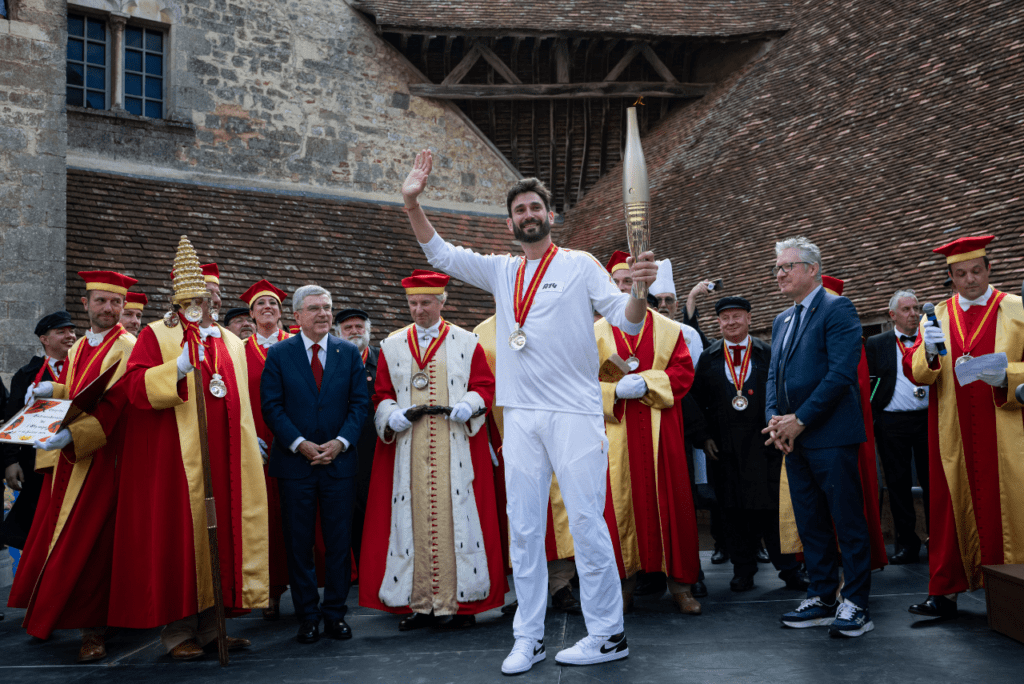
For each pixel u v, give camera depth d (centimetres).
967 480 454
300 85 1589
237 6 1541
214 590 413
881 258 1120
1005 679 341
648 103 1800
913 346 478
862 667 365
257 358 571
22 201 1113
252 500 470
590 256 383
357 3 1658
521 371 374
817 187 1329
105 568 441
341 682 372
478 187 1725
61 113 1153
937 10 1391
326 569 474
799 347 457
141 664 421
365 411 496
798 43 1636
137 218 1339
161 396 422
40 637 427
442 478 501
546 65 1744
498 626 490
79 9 1414
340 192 1603
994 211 1038
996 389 443
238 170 1522
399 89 1675
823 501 458
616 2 1744
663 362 533
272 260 1391
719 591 578
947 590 450
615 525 504
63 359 616
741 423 582
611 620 384
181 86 1483
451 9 1683
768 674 357
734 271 1303
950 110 1232
